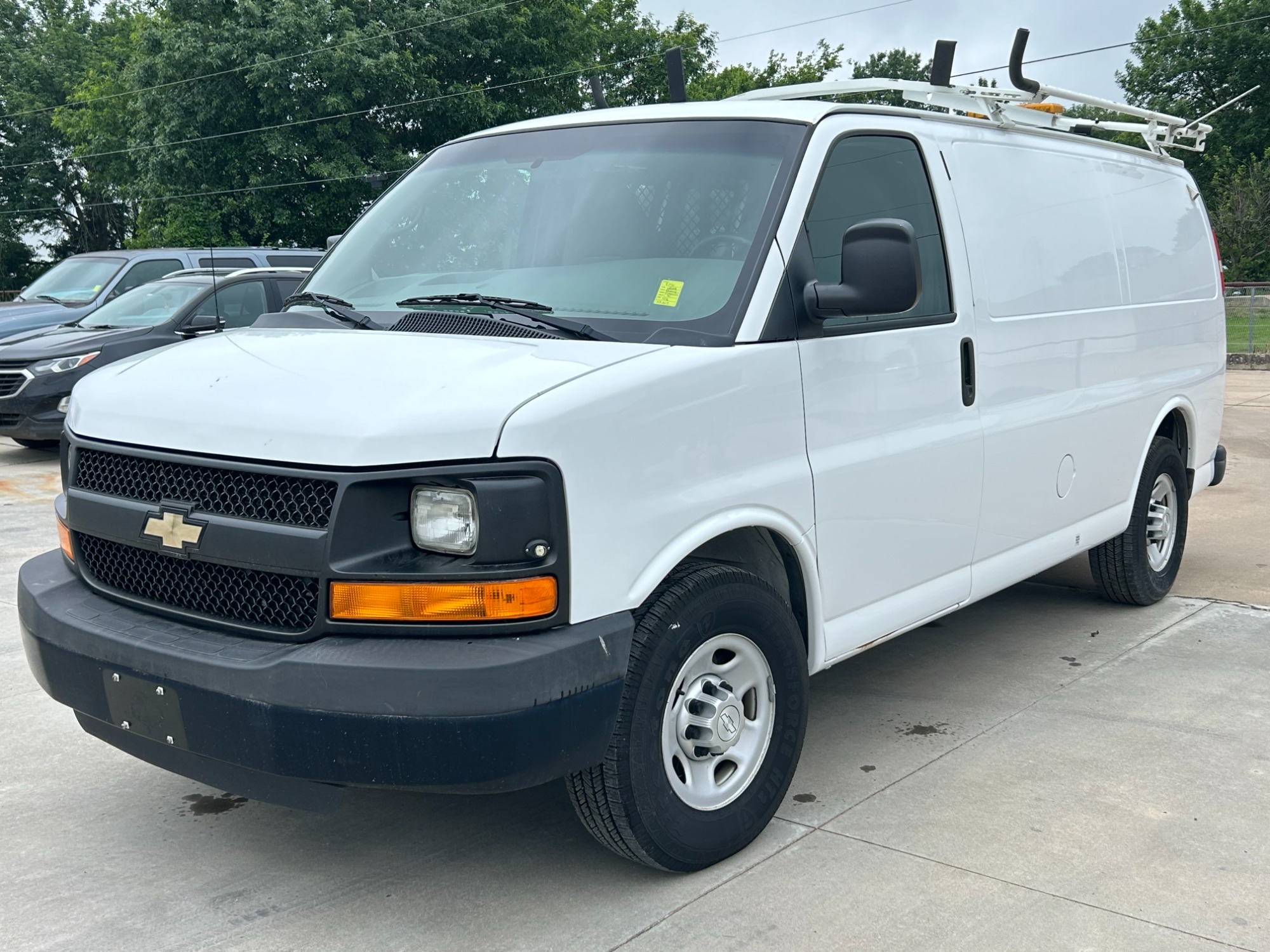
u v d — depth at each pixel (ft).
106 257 50.24
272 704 8.57
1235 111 165.27
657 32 129.29
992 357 13.83
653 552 9.52
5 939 9.52
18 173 160.25
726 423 10.21
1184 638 17.63
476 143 13.89
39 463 36.40
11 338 38.55
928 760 13.05
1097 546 18.49
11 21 168.35
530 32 105.09
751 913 9.80
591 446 9.04
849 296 10.59
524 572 8.66
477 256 12.18
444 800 12.20
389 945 9.41
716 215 11.28
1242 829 11.27
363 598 8.63
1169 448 18.86
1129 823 11.40
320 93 93.76
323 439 8.75
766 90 15.02
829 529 11.42
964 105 14.62
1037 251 15.06
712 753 10.48
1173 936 9.39
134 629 9.63
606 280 11.17
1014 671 16.15
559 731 8.74
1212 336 20.63
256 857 10.98
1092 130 19.71
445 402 8.89
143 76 94.99
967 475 13.38
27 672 16.33
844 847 10.97
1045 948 9.23
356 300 12.28
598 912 9.87
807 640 11.59
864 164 12.30
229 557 9.11
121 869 10.73
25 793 12.43
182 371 10.48
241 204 95.40
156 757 9.71
